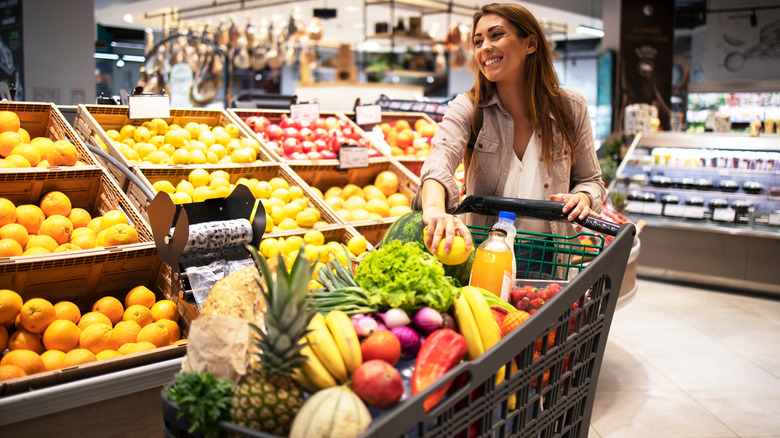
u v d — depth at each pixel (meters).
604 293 1.52
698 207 5.94
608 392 3.52
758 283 5.59
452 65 9.79
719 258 5.77
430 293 1.34
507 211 1.90
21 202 2.48
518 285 1.78
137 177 2.71
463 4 9.20
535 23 2.07
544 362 1.33
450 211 1.98
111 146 2.87
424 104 5.05
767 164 5.61
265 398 1.09
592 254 1.78
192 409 1.09
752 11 8.99
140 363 1.93
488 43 2.07
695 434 3.04
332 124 4.09
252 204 2.16
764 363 3.95
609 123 8.52
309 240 2.81
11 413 1.67
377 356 1.23
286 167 3.28
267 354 1.10
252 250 1.12
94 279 2.29
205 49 9.04
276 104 5.52
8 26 5.79
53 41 5.82
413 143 4.34
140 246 2.31
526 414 1.33
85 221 2.50
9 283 2.11
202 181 2.92
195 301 2.03
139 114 3.14
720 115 6.49
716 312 5.05
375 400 1.13
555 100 2.18
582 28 10.88
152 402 1.94
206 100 8.71
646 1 8.26
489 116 2.22
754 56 9.05
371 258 1.42
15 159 2.44
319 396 1.09
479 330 1.37
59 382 1.79
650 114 6.21
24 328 2.05
